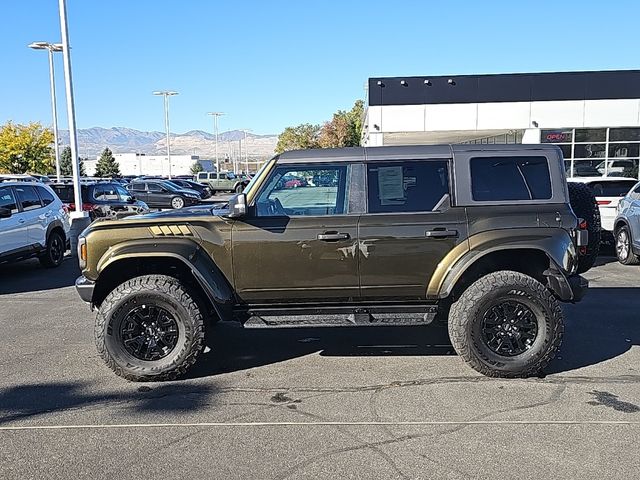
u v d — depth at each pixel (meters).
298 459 3.83
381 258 5.34
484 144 5.58
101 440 4.14
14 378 5.44
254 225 5.35
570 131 27.09
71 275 11.48
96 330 5.31
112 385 5.24
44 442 4.11
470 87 27.28
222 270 5.38
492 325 5.29
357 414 4.54
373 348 6.23
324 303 5.51
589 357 5.84
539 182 5.46
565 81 26.80
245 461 3.81
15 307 8.51
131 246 5.30
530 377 5.29
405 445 4.00
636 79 26.47
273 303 5.51
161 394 5.02
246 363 5.81
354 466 3.73
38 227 11.68
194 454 3.91
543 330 5.22
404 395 4.91
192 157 125.44
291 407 4.69
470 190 5.41
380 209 5.40
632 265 11.17
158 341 5.35
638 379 5.23
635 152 26.86
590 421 4.35
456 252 5.30
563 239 5.29
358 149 5.52
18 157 47.84
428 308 5.49
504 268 5.64
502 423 4.33
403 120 27.69
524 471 3.64
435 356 5.93
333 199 5.45
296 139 93.56
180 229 5.36
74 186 17.09
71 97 16.92
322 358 5.93
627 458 3.79
